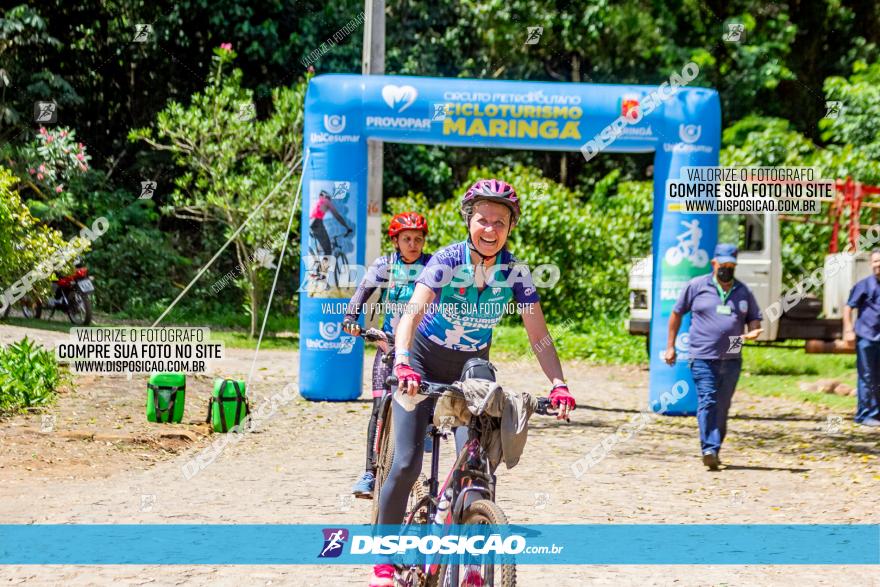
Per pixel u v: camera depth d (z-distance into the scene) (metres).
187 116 20.31
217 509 7.29
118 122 27.77
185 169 26.58
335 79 12.77
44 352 12.17
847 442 10.90
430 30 29.16
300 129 20.53
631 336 20.08
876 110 22.45
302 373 13.14
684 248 12.63
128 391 12.43
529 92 12.56
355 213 12.81
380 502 4.82
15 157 23.47
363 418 11.80
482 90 12.59
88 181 25.27
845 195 18.25
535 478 8.75
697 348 9.41
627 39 28.62
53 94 25.22
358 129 12.68
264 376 15.05
